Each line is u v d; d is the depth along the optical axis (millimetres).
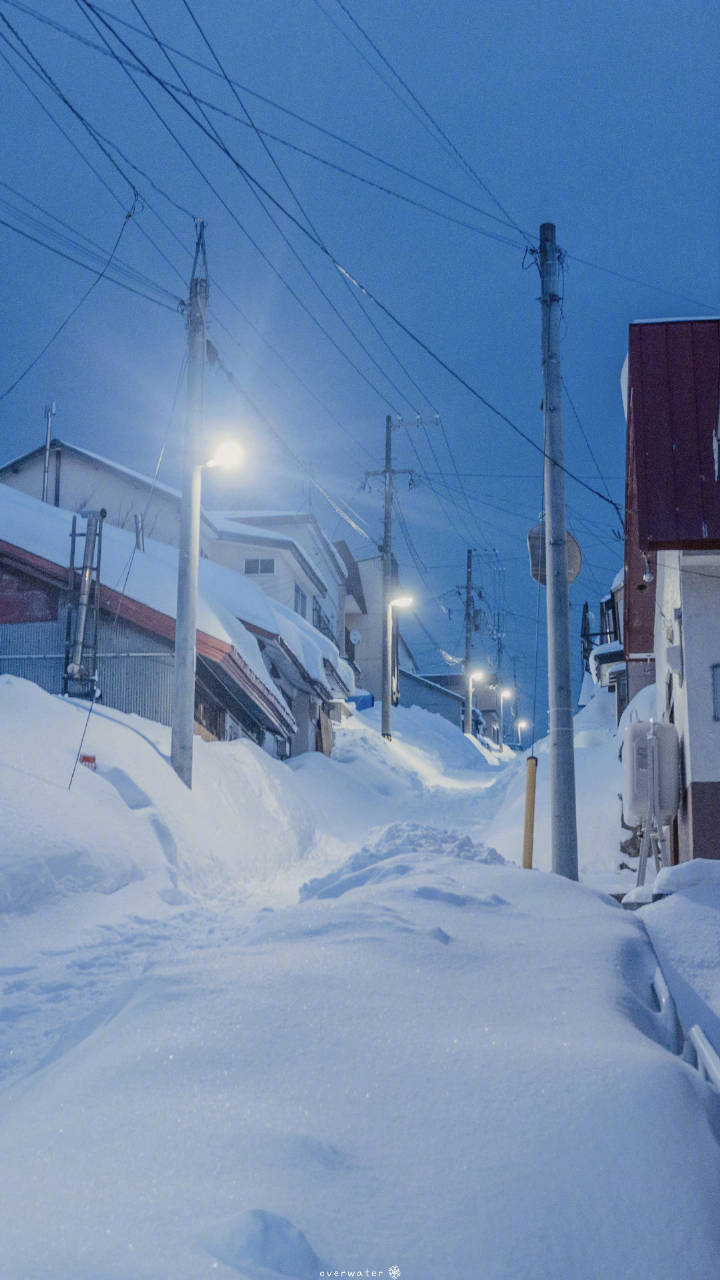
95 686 16750
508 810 17969
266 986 4473
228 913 9289
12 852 8555
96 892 9125
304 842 17797
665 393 10523
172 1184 2787
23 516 19922
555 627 12547
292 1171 2887
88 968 6656
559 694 12289
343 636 48312
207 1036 3902
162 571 20312
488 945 5426
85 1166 2889
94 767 12414
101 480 32312
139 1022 4113
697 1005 5246
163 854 11234
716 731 10336
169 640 17844
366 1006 4238
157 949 7066
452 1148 3100
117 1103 3328
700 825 10172
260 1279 2385
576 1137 3156
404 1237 2668
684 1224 2848
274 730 25875
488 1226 2750
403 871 7957
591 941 5660
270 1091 3432
